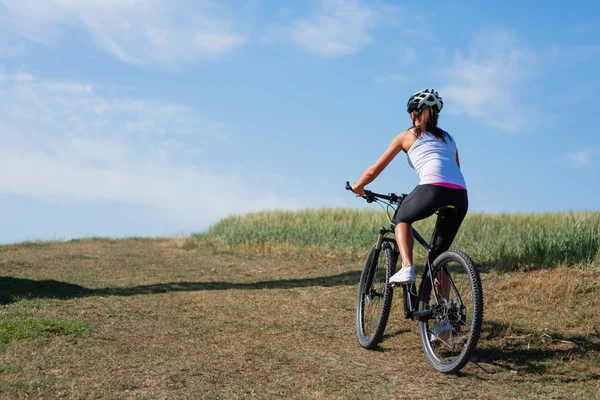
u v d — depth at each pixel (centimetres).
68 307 612
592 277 646
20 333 473
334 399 340
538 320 521
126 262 1116
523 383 371
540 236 848
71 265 1055
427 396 347
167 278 900
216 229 1561
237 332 515
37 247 1385
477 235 1130
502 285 643
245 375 385
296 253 1163
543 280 632
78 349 441
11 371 379
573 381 376
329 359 427
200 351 445
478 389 361
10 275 895
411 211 413
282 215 1641
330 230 1302
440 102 424
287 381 373
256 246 1289
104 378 371
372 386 366
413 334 498
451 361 392
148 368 396
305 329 530
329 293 714
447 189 401
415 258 926
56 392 341
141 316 577
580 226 866
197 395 343
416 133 425
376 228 1304
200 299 677
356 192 459
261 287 783
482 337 473
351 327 541
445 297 418
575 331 486
